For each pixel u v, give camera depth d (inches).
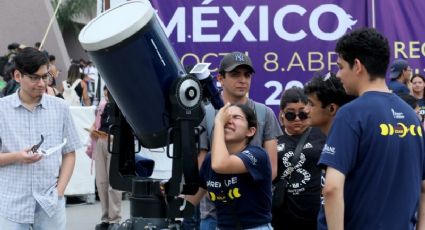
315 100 202.2
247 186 201.0
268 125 243.4
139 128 202.8
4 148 233.1
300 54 388.5
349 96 198.7
